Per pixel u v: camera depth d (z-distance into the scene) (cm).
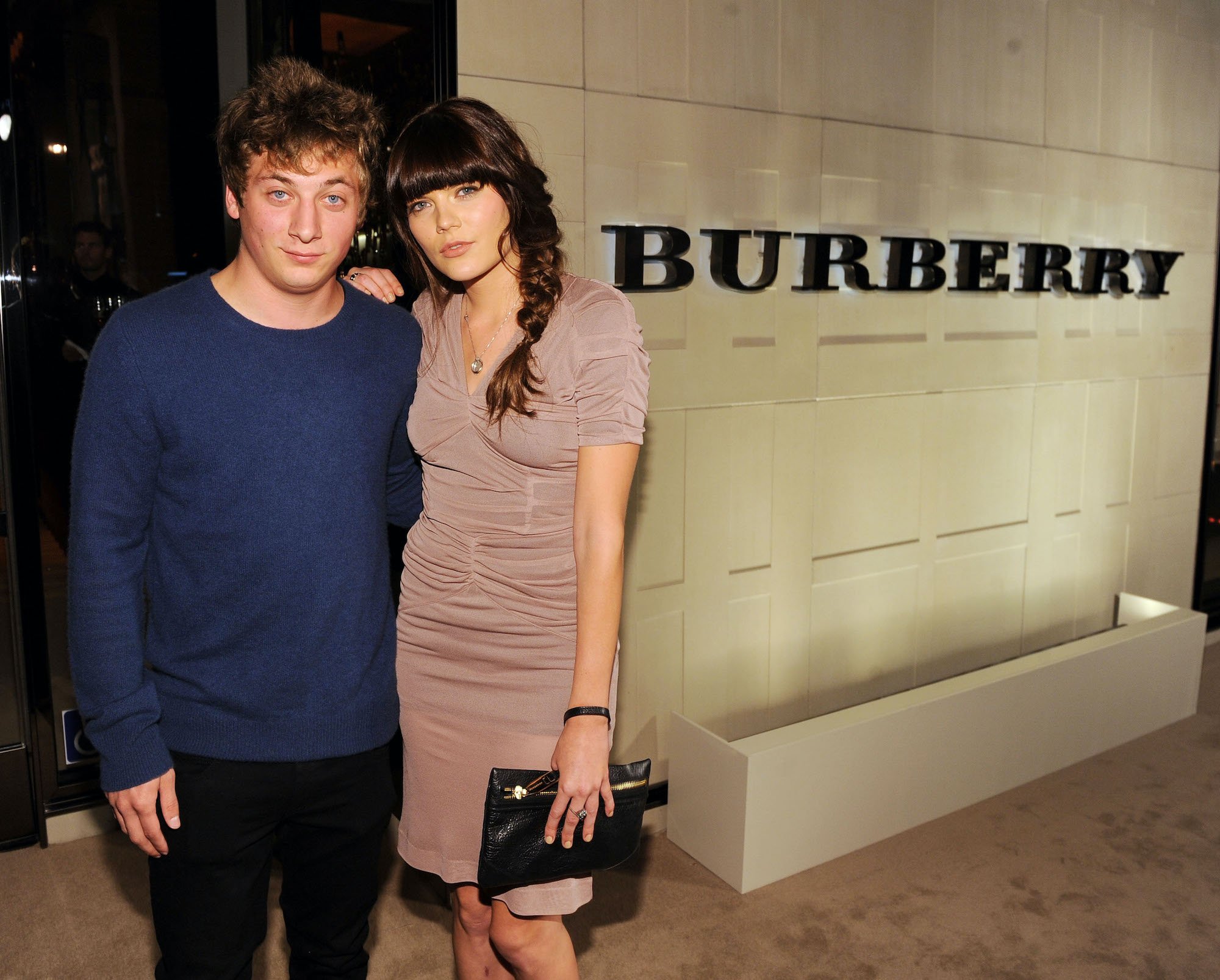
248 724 148
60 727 282
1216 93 430
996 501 374
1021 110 360
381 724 161
